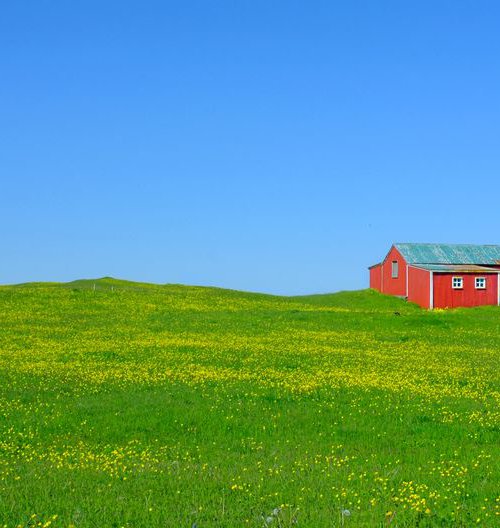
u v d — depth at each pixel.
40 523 11.80
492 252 89.06
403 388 29.14
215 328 52.09
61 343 43.81
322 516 12.49
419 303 81.00
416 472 16.08
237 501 13.54
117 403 25.50
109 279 95.62
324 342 45.25
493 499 13.82
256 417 23.25
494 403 26.39
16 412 24.03
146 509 12.82
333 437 20.59
